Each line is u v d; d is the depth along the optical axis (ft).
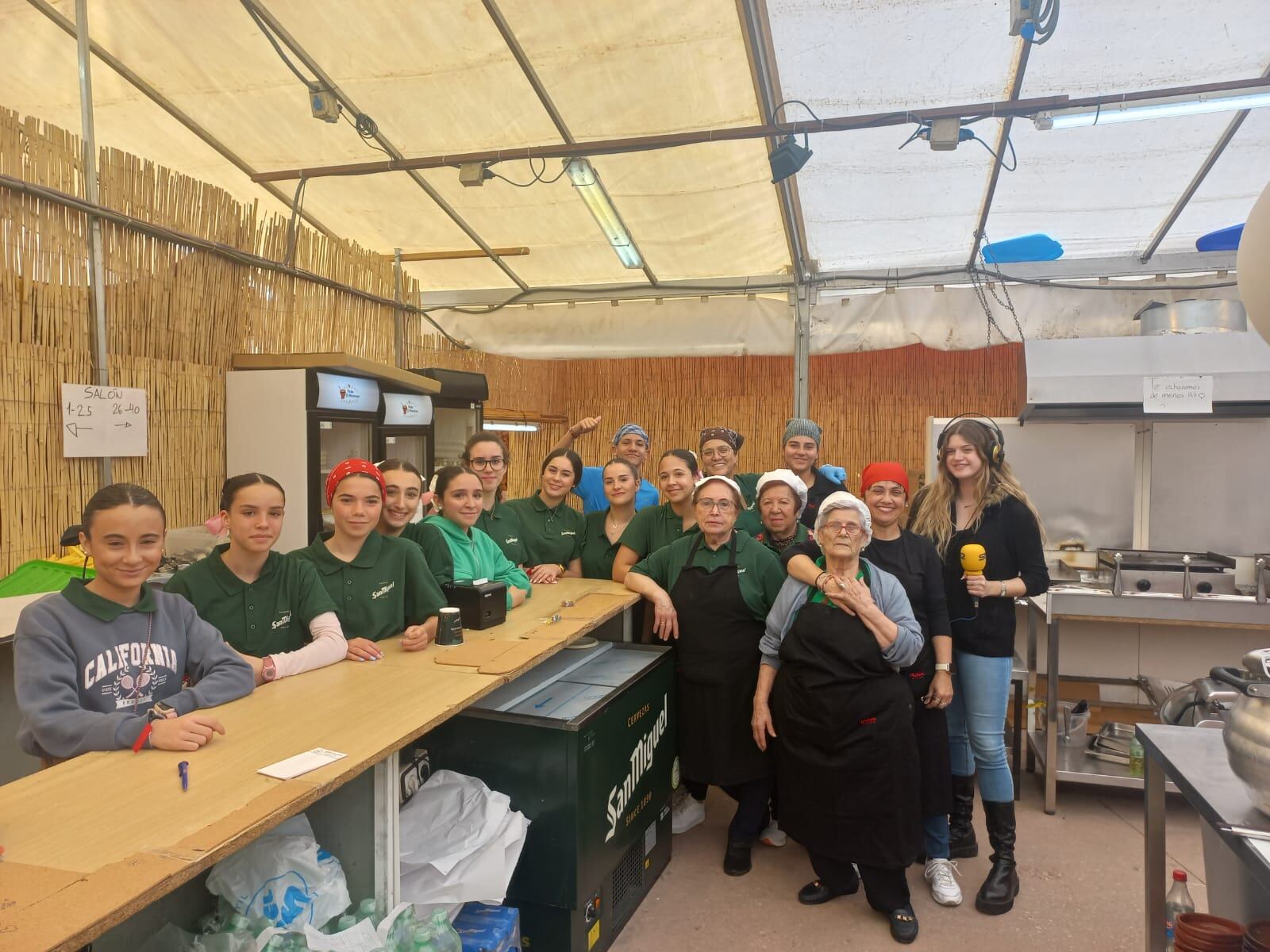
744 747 9.07
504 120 13.64
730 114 13.39
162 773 4.42
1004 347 19.57
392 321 16.75
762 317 19.10
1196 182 14.51
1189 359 11.32
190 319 11.81
